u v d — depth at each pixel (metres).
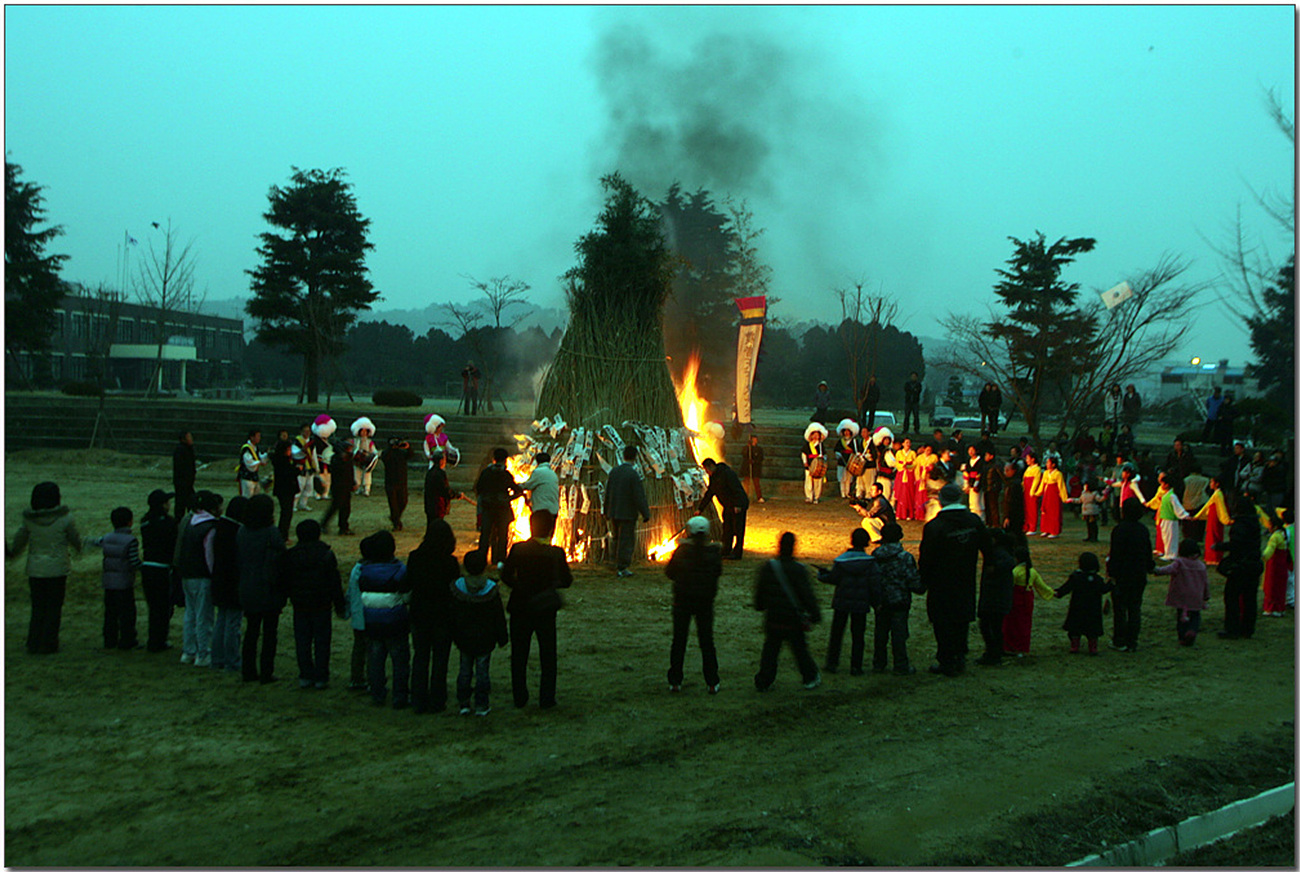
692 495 15.69
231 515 9.13
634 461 14.90
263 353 88.12
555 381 15.38
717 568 8.62
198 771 6.57
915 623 11.86
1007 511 18.55
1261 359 16.16
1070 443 28.09
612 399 15.17
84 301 51.00
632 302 15.67
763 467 27.73
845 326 44.91
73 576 13.62
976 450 19.80
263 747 7.07
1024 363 29.70
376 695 8.20
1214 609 12.77
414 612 7.97
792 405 61.69
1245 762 7.19
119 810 5.89
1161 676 9.39
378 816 5.84
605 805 6.04
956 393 55.53
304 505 20.16
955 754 7.09
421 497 22.94
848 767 6.79
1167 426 43.31
